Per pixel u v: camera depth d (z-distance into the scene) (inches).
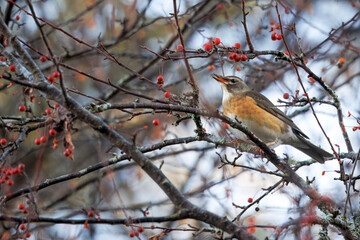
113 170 546.0
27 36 546.0
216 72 532.7
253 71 591.5
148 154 577.9
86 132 578.9
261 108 488.7
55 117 295.6
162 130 529.3
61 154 578.2
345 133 420.2
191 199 526.3
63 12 573.9
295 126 478.0
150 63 535.8
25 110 339.6
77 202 563.2
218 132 385.7
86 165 581.3
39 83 292.2
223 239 326.0
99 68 553.9
